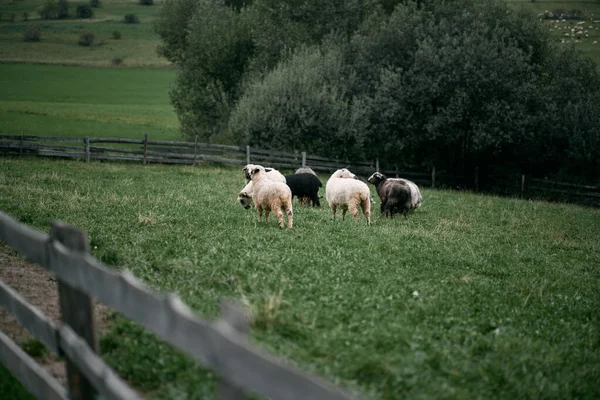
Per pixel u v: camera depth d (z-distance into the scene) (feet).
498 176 130.11
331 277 28.43
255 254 31.55
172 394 15.19
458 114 115.34
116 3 618.03
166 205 51.16
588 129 116.88
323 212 58.49
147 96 264.72
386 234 44.93
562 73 127.03
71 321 13.10
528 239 54.34
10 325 20.84
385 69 120.57
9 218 15.99
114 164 99.81
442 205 78.38
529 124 117.80
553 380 18.62
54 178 69.62
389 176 123.65
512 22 127.65
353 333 20.36
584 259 46.50
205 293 24.04
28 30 418.72
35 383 14.28
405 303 24.93
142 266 27.84
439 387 16.46
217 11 158.51
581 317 27.27
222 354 9.14
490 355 19.77
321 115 119.44
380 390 16.10
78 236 12.58
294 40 140.87
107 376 11.25
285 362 16.57
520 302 28.30
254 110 119.24
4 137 98.17
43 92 251.60
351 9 139.03
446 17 132.67
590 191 115.14
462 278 31.30
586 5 371.35
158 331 10.51
